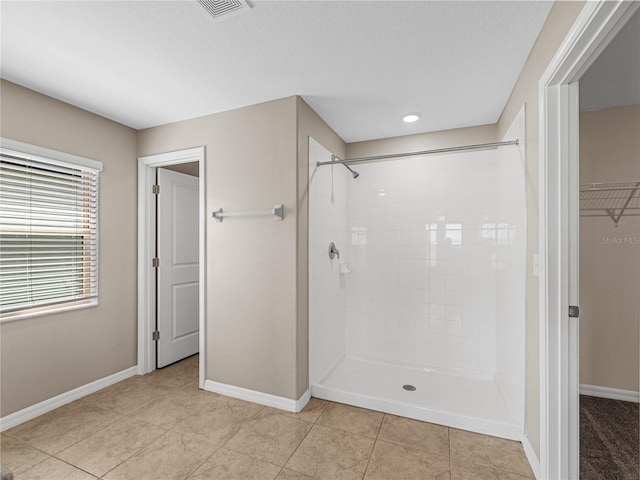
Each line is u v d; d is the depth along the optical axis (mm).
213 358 2609
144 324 2959
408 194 3115
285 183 2344
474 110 2562
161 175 3102
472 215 2881
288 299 2324
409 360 3096
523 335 1917
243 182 2492
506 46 1748
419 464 1760
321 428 2102
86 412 2277
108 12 1488
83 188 2549
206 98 2371
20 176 2166
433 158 3025
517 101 2096
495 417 2113
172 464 1752
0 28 1592
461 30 1622
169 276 3188
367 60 1891
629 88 2197
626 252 2482
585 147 2562
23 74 2029
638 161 2457
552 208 1512
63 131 2395
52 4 1430
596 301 2549
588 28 1107
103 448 1881
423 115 2670
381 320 3205
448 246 2969
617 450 1910
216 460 1784
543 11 1480
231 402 2430
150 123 2836
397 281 3150
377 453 1853
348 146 3336
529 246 1825
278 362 2359
